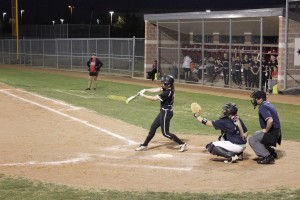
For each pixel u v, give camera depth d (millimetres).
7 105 20172
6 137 13617
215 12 28906
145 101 22156
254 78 27469
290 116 18297
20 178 9242
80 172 9812
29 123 15953
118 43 42219
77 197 7895
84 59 44312
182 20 31781
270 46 27281
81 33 58656
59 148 12156
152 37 35344
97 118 16859
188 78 32719
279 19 25750
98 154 11477
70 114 17781
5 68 47500
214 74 30625
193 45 32781
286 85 26234
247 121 16859
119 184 8883
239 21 27891
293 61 26375
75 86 29234
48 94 24391
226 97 24422
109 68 39594
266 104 10273
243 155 11234
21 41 54125
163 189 8500
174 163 10578
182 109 19781
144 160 10875
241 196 7910
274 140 10312
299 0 25219
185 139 13320
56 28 59906
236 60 28703
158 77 34656
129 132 14297
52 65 49656
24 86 28641
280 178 9219
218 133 14320
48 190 8359
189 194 8047
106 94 24922
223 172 9773
